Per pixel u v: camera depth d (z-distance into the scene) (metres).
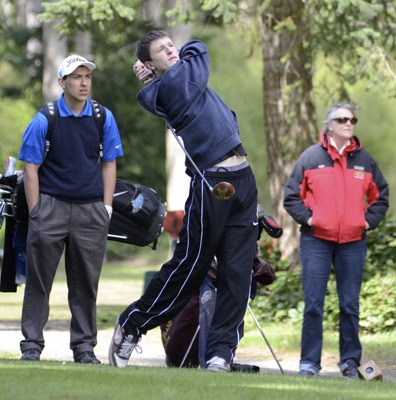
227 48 157.88
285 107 52.28
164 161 138.50
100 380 21.02
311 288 31.00
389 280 43.72
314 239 31.03
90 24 51.16
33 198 27.48
